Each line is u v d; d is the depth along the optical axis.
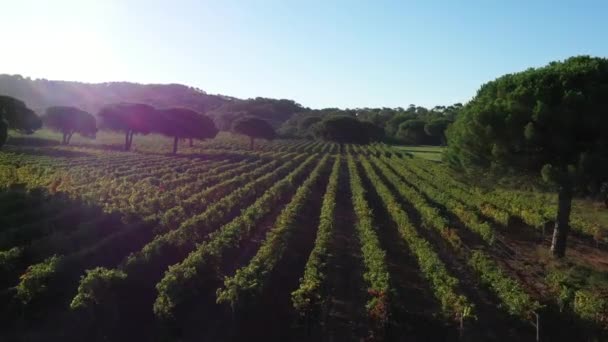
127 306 16.91
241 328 15.48
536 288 20.14
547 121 21.23
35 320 15.84
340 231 29.62
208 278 19.41
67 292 18.00
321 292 16.89
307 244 26.22
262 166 62.56
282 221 25.86
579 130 21.12
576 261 24.38
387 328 14.83
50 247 20.95
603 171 20.33
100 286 15.63
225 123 166.88
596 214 35.19
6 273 18.47
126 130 85.44
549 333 15.93
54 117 87.69
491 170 25.05
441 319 16.27
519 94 22.48
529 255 25.44
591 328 15.28
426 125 127.12
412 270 22.20
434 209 31.84
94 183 39.62
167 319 15.15
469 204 37.16
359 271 21.42
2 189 33.50
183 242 23.28
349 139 131.88
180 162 66.44
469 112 26.59
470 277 21.61
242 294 15.55
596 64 22.09
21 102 81.44
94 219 26.62
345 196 43.75
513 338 15.64
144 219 27.11
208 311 17.06
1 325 15.32
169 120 83.19
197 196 35.47
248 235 26.83
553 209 33.91
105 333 15.22
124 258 22.17
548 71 22.94
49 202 29.86
